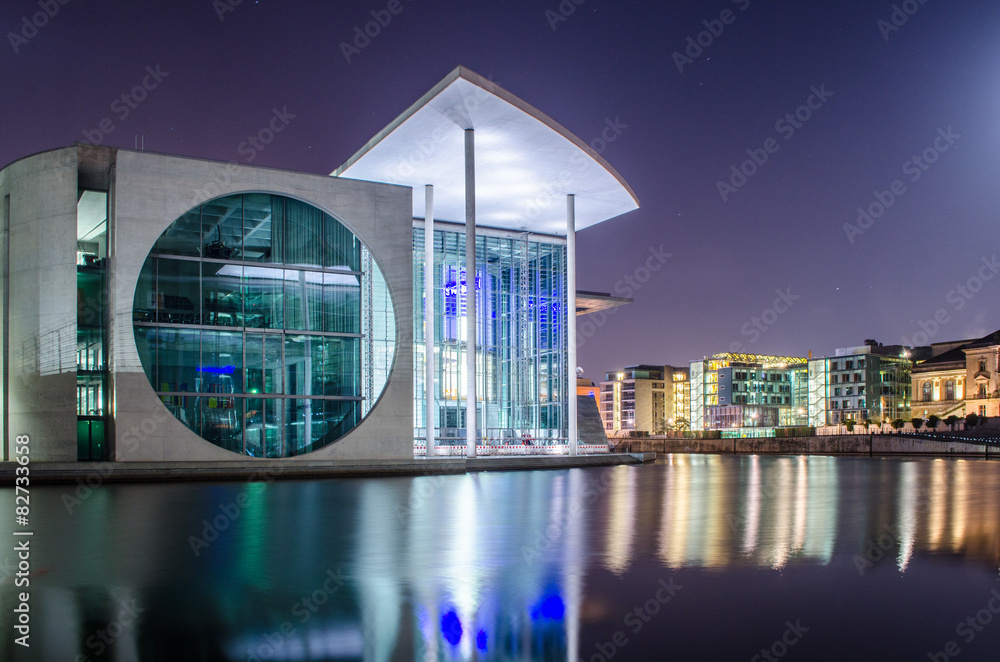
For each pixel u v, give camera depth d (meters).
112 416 31.55
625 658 6.09
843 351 117.75
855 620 7.07
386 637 6.66
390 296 36.50
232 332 33.41
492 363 51.81
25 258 31.83
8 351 32.28
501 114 37.09
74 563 10.11
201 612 7.49
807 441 78.38
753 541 11.54
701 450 88.12
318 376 34.84
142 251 32.00
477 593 8.17
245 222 34.16
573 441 45.59
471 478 30.59
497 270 53.00
